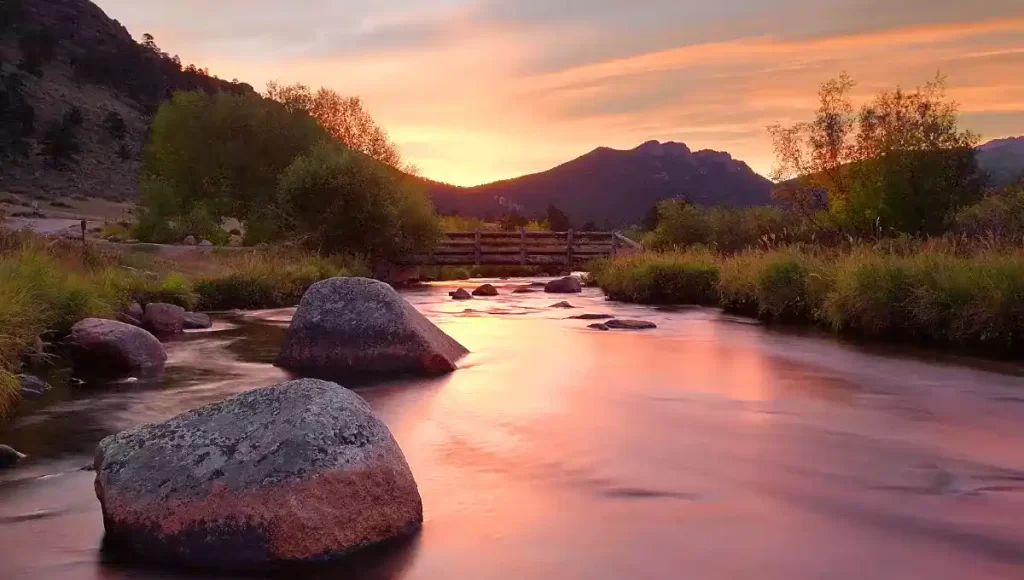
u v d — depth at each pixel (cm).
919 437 661
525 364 1049
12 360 927
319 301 1034
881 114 1995
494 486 532
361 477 431
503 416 743
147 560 410
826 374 958
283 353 1034
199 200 3744
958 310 1154
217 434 439
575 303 1988
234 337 1322
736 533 448
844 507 489
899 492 519
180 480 417
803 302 1502
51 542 434
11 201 6750
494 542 434
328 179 2686
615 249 3519
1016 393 837
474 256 3362
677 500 503
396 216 2784
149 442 446
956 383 891
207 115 3778
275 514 401
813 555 415
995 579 385
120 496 422
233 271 1969
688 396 834
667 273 2002
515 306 1906
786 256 1647
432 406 788
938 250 1415
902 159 1878
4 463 593
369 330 999
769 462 588
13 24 13825
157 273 1919
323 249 2677
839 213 2061
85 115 12131
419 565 404
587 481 543
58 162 10106
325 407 449
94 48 14700
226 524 402
